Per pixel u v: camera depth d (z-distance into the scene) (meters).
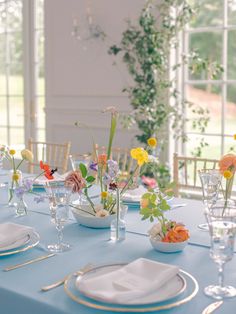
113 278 1.11
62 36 4.40
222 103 3.73
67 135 4.49
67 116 4.47
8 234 1.46
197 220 1.75
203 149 3.88
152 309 0.99
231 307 1.02
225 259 1.06
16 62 4.95
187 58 3.80
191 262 1.31
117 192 1.52
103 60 4.11
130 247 1.44
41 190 2.24
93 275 1.17
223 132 3.76
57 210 1.43
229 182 1.58
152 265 1.16
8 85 5.05
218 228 1.05
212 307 1.02
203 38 4.71
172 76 3.81
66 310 1.02
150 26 3.61
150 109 3.71
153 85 3.70
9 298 1.12
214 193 1.63
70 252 1.39
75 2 4.25
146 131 3.73
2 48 5.04
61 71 4.46
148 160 1.63
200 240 1.51
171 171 3.86
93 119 4.26
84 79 4.28
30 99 4.88
